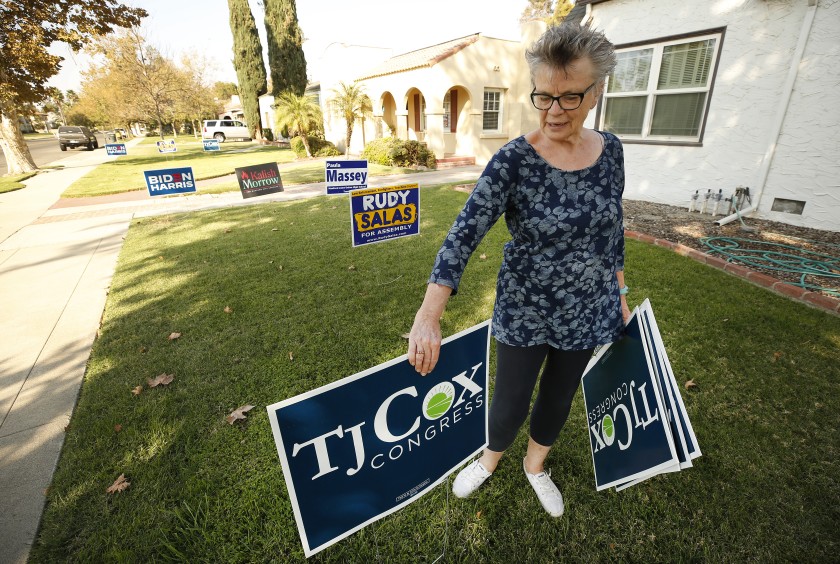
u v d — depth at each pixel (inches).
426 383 50.1
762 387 96.0
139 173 597.0
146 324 137.5
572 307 53.8
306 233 240.7
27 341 130.4
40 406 99.8
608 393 66.2
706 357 107.3
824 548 62.4
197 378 107.0
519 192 48.6
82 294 166.6
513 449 82.5
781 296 140.9
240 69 1201.4
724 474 74.8
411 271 174.7
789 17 200.7
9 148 634.8
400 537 66.4
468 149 571.5
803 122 204.5
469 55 525.3
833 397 92.2
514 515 69.5
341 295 152.6
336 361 111.7
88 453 83.3
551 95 44.6
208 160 738.8
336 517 47.0
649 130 274.5
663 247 194.2
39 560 63.4
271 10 940.0
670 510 69.2
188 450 83.2
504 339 58.0
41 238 254.8
